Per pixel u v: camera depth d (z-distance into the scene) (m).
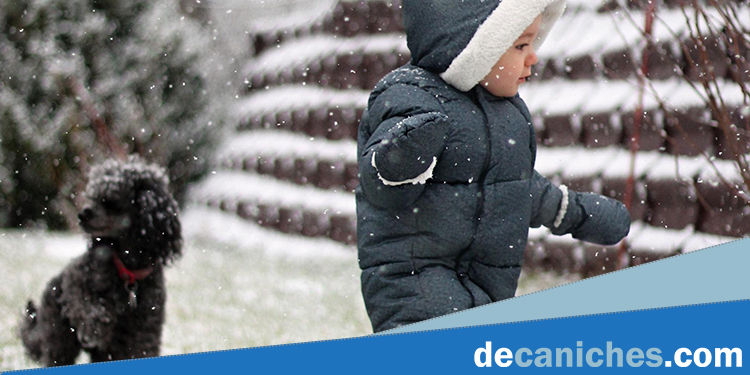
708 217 8.19
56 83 15.42
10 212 15.23
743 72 6.67
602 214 4.46
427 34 4.04
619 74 9.11
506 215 4.00
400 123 3.60
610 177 8.82
